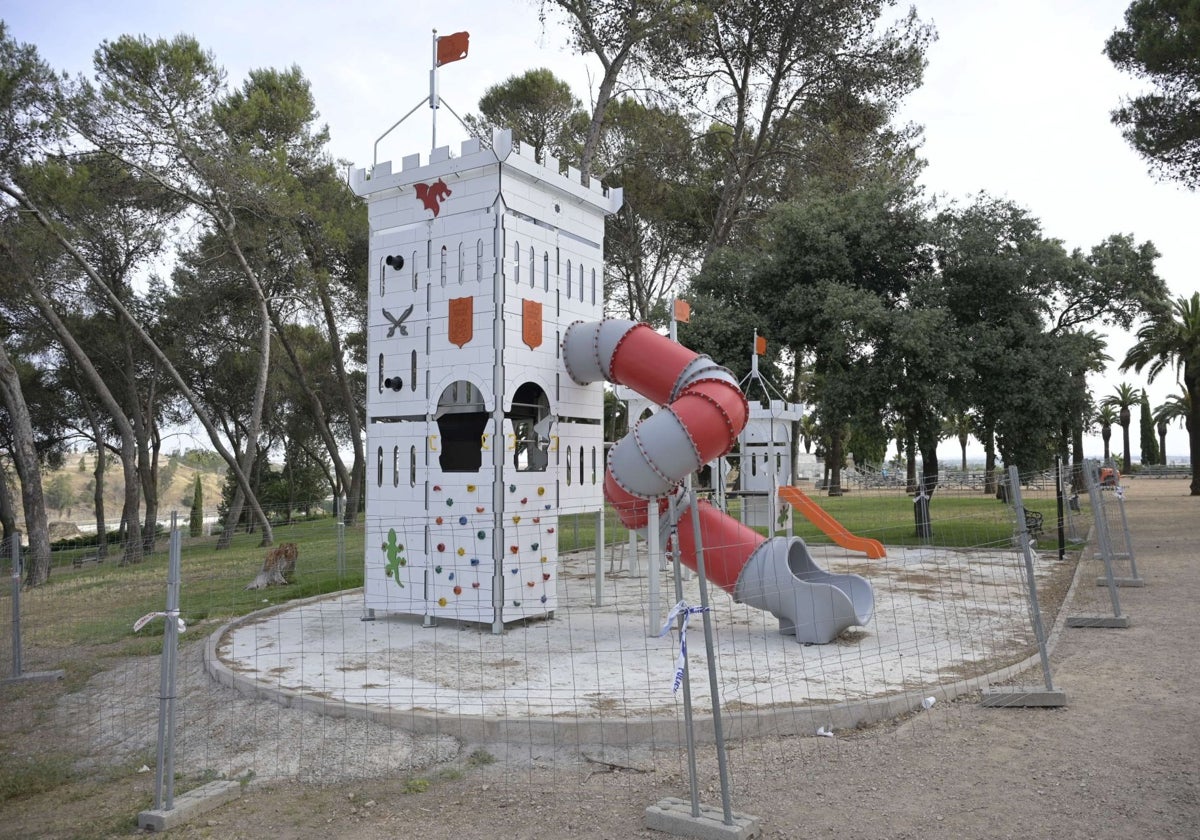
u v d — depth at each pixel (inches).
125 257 1053.2
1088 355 750.5
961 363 706.8
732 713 226.5
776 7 898.1
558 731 220.8
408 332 392.8
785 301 800.9
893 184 852.6
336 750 223.1
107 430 1405.0
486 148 364.5
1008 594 449.4
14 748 256.2
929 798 181.6
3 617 490.9
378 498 396.5
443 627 370.0
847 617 322.7
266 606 456.1
